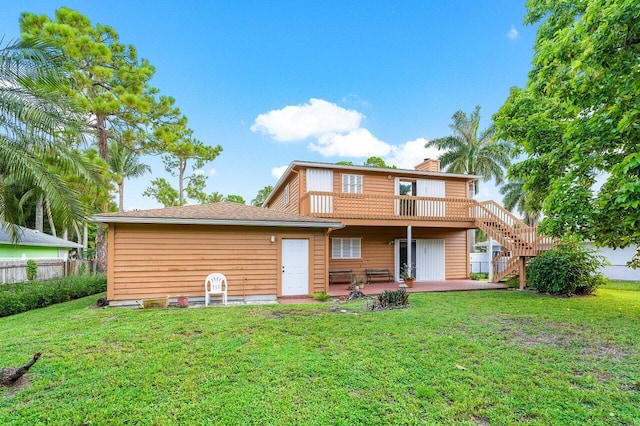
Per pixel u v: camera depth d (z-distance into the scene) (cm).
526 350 492
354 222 1252
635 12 420
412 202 1395
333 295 1058
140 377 393
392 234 1497
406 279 1269
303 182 1346
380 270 1447
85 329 603
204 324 636
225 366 426
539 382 382
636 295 1045
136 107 1298
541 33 755
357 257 1443
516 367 426
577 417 309
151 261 902
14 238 1010
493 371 412
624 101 516
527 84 833
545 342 533
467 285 1292
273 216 1055
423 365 432
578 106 588
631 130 527
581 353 482
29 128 718
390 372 409
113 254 873
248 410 320
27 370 385
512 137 862
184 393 354
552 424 298
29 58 694
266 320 673
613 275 1691
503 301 913
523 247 1188
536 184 827
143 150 1504
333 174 1390
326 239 1077
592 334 577
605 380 390
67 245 1894
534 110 834
